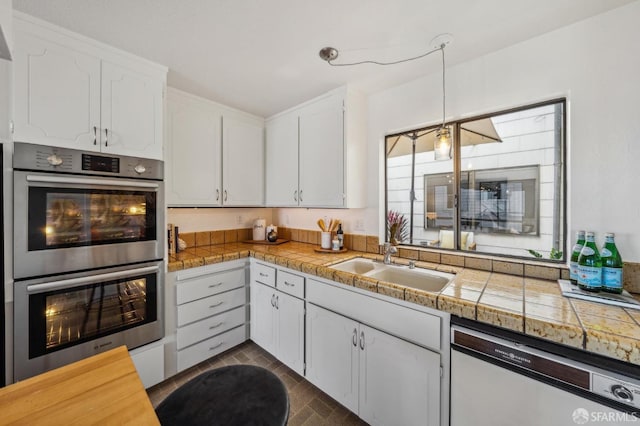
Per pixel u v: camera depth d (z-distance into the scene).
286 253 2.19
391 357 1.34
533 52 1.45
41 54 1.30
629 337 0.82
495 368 1.04
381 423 1.38
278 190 2.54
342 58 1.64
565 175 1.44
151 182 1.67
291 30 1.38
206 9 1.23
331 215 2.53
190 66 1.74
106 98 1.50
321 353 1.69
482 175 1.75
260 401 0.95
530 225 1.60
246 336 2.32
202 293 2.00
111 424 0.63
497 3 1.19
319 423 1.54
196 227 2.55
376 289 1.38
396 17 1.28
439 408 1.19
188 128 2.12
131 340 1.62
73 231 1.40
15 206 1.23
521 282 1.40
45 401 0.70
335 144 2.05
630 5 1.20
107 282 1.52
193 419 0.88
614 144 1.24
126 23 1.33
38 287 1.29
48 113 1.32
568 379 0.90
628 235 1.21
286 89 2.06
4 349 1.23
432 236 1.99
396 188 2.16
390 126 2.05
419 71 1.79
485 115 1.69
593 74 1.28
